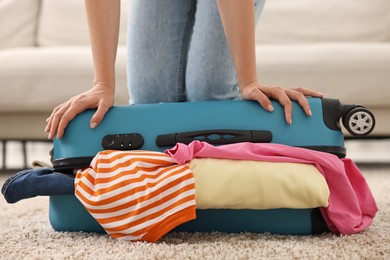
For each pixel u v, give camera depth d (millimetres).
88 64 2293
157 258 843
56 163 1075
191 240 977
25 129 2340
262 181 955
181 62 1393
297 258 839
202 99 1365
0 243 1001
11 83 2289
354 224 998
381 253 880
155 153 997
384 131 2270
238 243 932
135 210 948
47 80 2285
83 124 1073
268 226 1016
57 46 2830
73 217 1058
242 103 1076
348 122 1071
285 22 2713
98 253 885
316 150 1052
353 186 1092
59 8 2861
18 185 1024
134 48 1397
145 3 1359
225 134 1052
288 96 1082
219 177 957
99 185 975
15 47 2844
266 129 1057
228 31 1139
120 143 1058
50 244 968
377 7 2688
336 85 2248
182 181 945
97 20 1163
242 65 1129
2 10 2871
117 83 2270
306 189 958
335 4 2713
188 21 1364
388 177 1979
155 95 1427
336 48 2291
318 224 1018
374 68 2236
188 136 1052
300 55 2277
